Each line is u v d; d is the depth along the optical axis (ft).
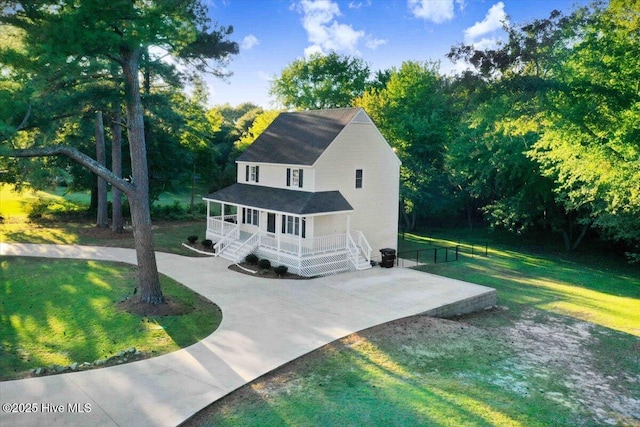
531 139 115.55
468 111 96.12
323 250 79.25
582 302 73.31
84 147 122.83
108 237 102.73
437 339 49.96
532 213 124.06
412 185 141.08
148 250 57.93
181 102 137.49
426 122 144.46
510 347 50.11
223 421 32.04
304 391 36.68
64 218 126.62
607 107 75.41
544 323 61.26
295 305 59.21
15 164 80.84
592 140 78.84
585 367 46.19
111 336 48.21
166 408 33.40
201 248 93.91
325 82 201.16
